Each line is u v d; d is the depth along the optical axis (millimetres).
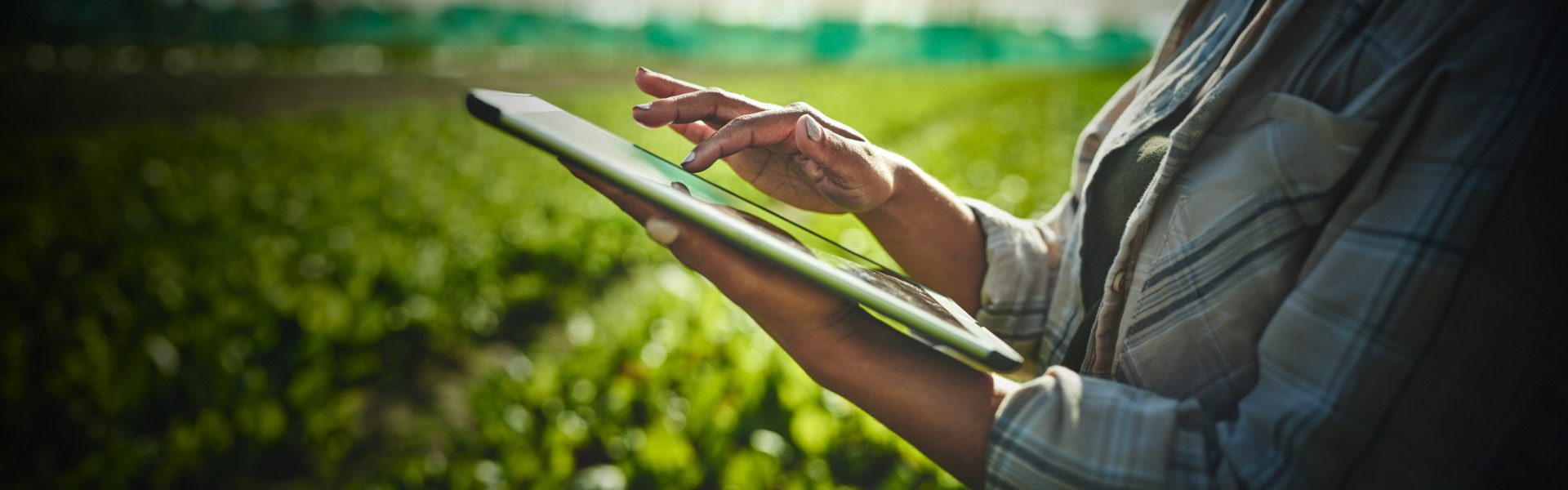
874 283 767
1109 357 919
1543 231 641
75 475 3051
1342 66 776
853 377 785
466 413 3936
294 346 4230
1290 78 803
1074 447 716
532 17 63938
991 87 29938
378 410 3902
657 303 4148
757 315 777
